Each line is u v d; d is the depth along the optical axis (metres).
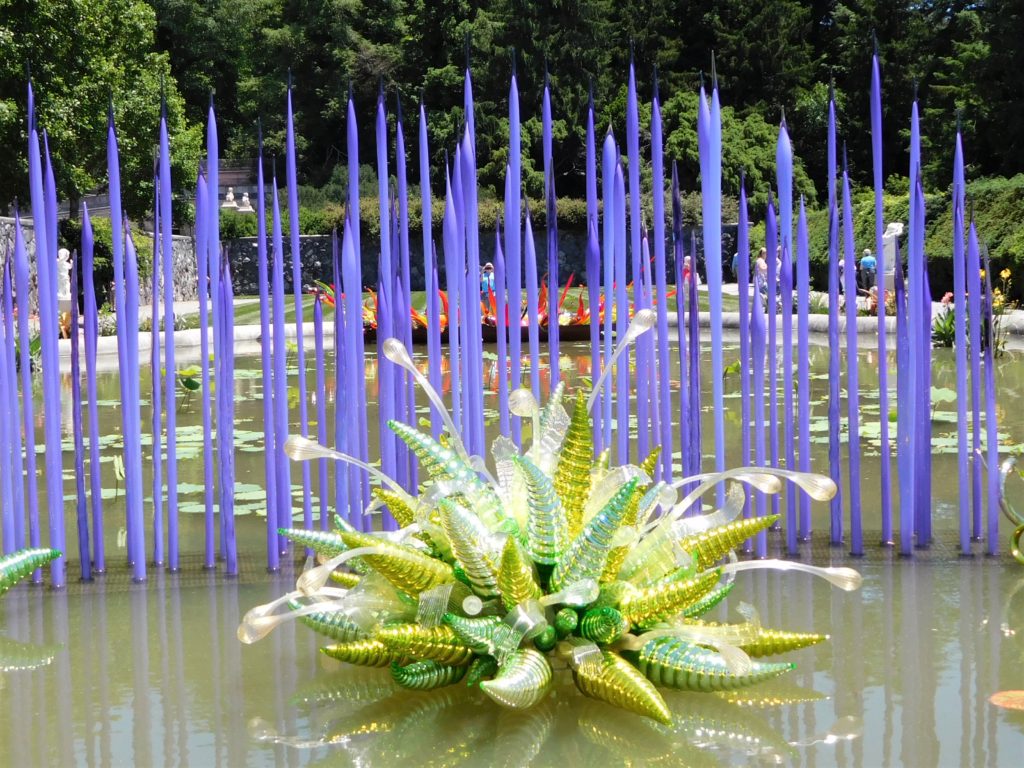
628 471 2.20
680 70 37.62
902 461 3.19
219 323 3.17
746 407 3.44
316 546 2.38
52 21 18.22
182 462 5.15
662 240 3.25
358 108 40.31
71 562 3.39
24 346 3.15
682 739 1.94
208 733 2.02
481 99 33.53
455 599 2.17
